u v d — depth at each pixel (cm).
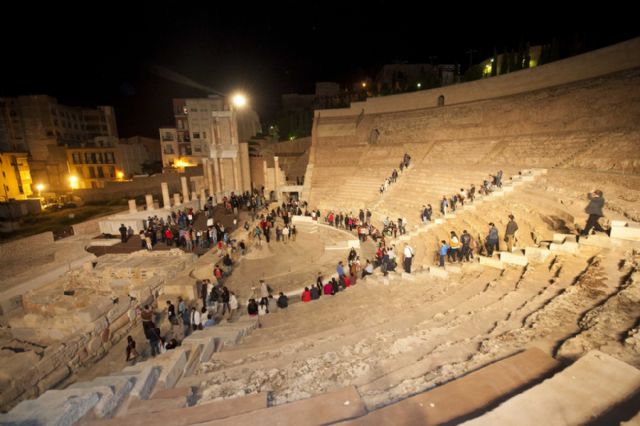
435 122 3841
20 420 463
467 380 414
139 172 6341
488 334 622
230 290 1767
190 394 579
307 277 1889
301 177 4694
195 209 3356
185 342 872
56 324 1301
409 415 362
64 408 482
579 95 2652
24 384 1009
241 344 895
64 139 6481
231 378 647
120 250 2217
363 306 1091
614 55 2580
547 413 331
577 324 599
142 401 553
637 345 480
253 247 2411
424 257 1661
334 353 663
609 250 935
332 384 533
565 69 2936
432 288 1147
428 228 2009
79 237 2541
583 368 390
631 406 332
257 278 1920
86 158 6038
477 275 1131
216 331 998
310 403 412
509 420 324
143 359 1229
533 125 2864
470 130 3416
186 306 1482
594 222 1013
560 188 1755
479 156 2911
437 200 2462
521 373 423
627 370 383
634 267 798
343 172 3947
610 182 1581
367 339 718
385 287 1345
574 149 2198
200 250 2200
